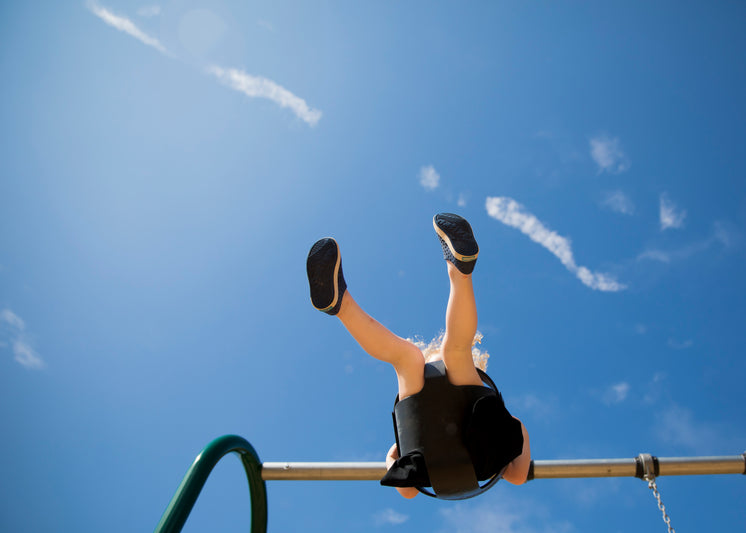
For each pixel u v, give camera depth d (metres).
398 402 2.12
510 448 1.98
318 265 1.98
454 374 2.03
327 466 2.49
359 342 2.07
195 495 1.91
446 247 1.98
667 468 2.32
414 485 2.02
